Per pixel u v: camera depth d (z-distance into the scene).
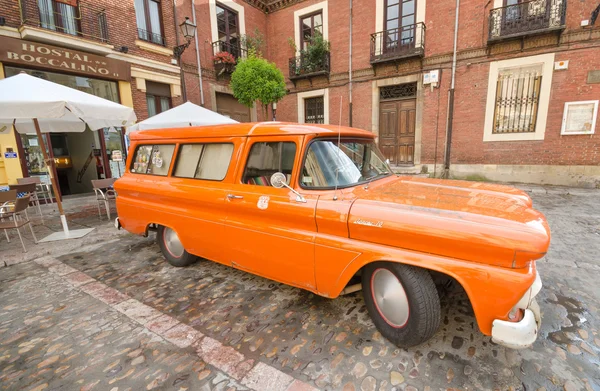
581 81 9.22
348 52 13.26
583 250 4.34
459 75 11.03
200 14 12.77
